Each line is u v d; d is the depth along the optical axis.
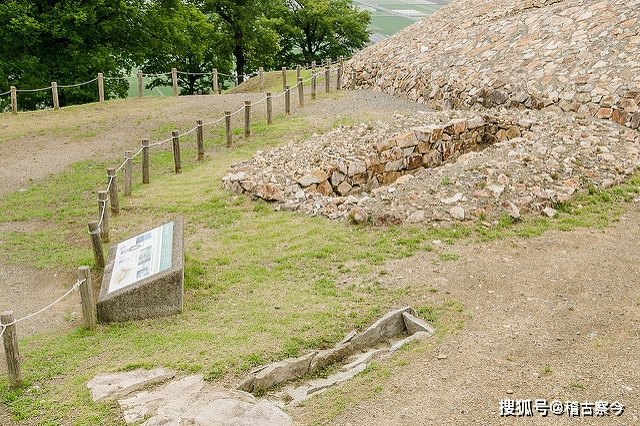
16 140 19.48
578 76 17.05
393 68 24.17
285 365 6.81
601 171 12.30
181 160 17.02
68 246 11.76
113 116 21.78
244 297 8.80
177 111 22.08
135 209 13.16
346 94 23.67
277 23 43.50
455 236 10.29
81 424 5.98
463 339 7.29
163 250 9.10
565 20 20.02
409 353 7.05
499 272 9.08
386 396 6.22
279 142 17.47
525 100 17.50
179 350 7.27
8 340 6.78
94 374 6.93
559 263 9.31
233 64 45.69
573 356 6.82
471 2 27.02
